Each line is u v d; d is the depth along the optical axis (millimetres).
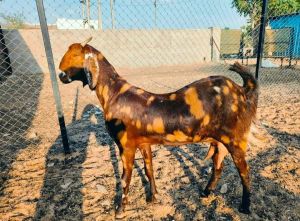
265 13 4957
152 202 3168
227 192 3336
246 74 2705
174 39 19062
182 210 3053
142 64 18422
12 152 4590
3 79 13008
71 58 2779
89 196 3357
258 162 4016
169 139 2598
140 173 3844
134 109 2613
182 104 2506
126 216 2990
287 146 4543
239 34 22125
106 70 2828
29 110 7242
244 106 2566
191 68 17094
